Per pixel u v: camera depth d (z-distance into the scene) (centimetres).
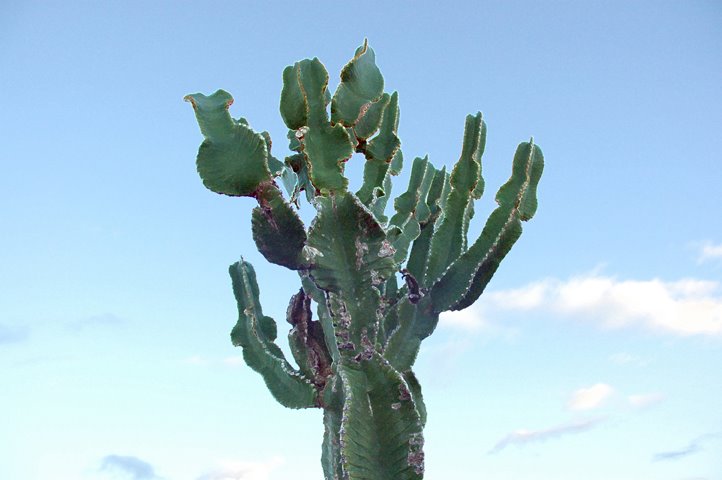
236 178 183
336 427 193
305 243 185
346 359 181
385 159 217
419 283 219
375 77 207
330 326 200
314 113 190
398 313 212
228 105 192
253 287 222
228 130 188
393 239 219
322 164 187
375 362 179
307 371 208
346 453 171
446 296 208
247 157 183
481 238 207
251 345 213
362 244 185
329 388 196
